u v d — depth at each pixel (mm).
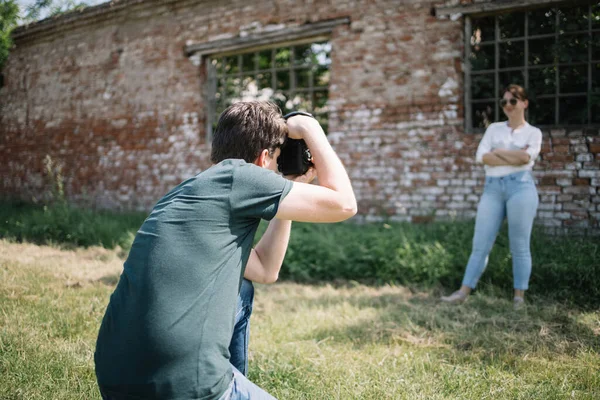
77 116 9180
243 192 1363
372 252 4883
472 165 5715
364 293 4285
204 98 7852
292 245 5141
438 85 5895
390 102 6195
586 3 5219
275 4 7039
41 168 9727
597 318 3408
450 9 5754
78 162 9188
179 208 1344
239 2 7355
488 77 5805
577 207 5156
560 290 4000
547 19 5465
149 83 8289
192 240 1305
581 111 5371
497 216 3861
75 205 8695
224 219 1341
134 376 1231
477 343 2959
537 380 2434
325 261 4891
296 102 8500
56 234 6461
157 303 1248
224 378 1300
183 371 1233
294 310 3758
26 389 2139
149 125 8297
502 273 4250
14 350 2502
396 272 4680
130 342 1242
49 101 9570
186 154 7918
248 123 1541
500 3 5461
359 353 2824
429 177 5969
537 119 5559
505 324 3293
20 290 3678
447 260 4500
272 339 3045
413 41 6031
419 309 3664
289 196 1399
